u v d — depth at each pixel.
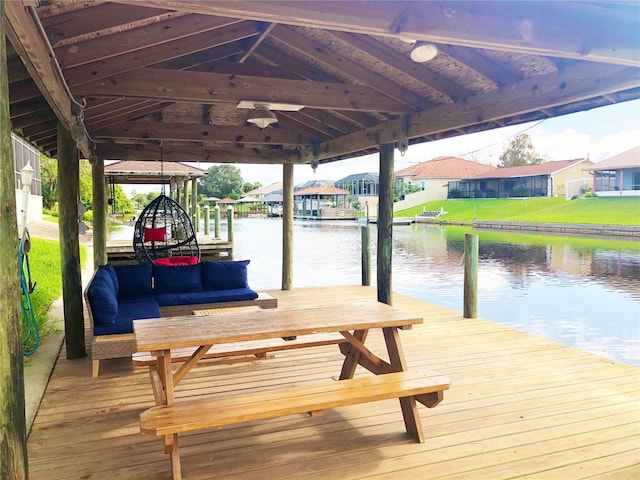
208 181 54.00
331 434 2.88
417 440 2.79
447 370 3.99
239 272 5.77
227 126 6.87
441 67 4.41
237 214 43.16
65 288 4.26
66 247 4.27
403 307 6.55
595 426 2.99
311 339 3.60
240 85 4.39
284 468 2.51
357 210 38.91
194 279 5.58
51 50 2.57
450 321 5.71
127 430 2.93
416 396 2.90
